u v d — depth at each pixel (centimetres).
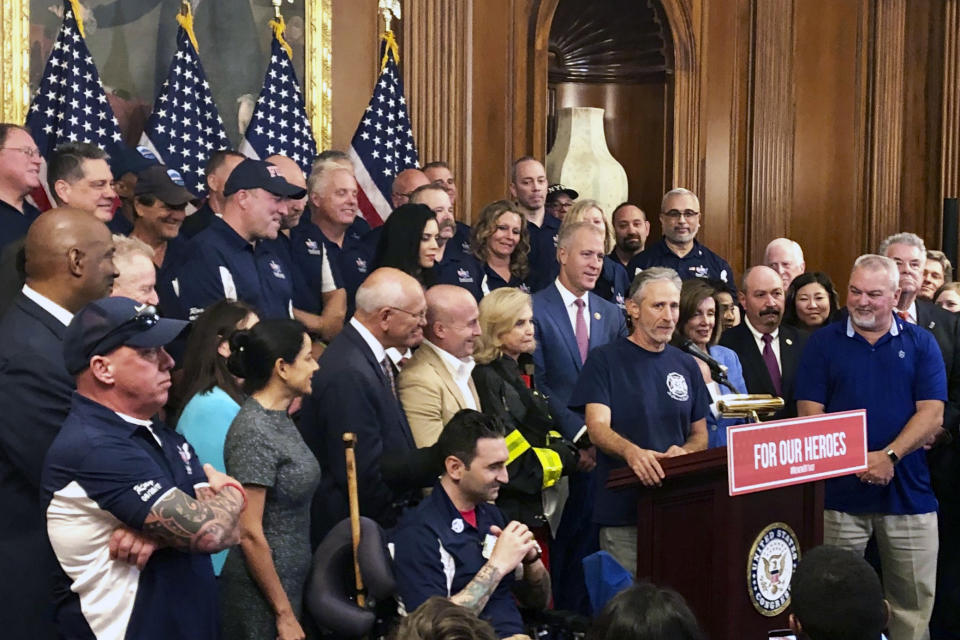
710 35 869
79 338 266
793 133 923
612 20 852
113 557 264
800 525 386
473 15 741
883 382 502
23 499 298
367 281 384
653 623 229
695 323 483
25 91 559
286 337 324
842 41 943
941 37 990
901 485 501
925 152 1003
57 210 317
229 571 323
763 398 429
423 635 211
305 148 634
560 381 512
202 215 527
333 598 327
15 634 295
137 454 264
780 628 381
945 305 665
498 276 575
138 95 602
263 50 646
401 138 675
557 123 827
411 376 411
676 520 382
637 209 703
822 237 944
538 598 355
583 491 487
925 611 510
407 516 341
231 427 323
